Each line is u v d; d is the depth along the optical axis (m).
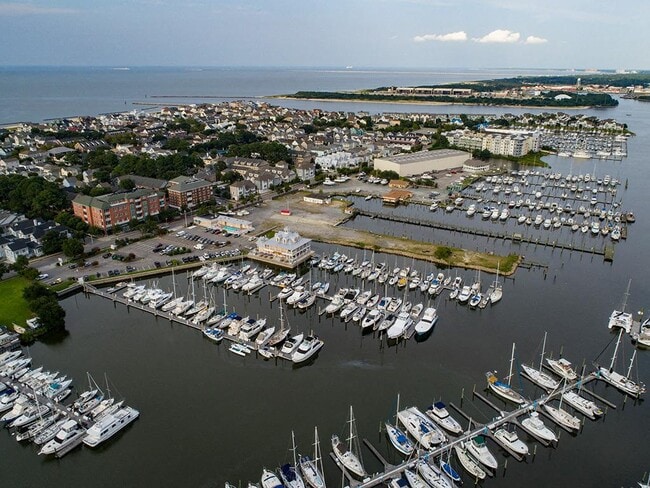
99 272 173.00
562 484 89.19
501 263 183.00
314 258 188.62
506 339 136.00
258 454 95.38
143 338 137.75
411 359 127.12
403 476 89.69
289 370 123.06
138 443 98.62
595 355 128.12
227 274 172.38
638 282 171.12
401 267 182.75
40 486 89.25
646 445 98.69
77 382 117.75
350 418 104.88
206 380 118.81
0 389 112.19
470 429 100.81
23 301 152.12
